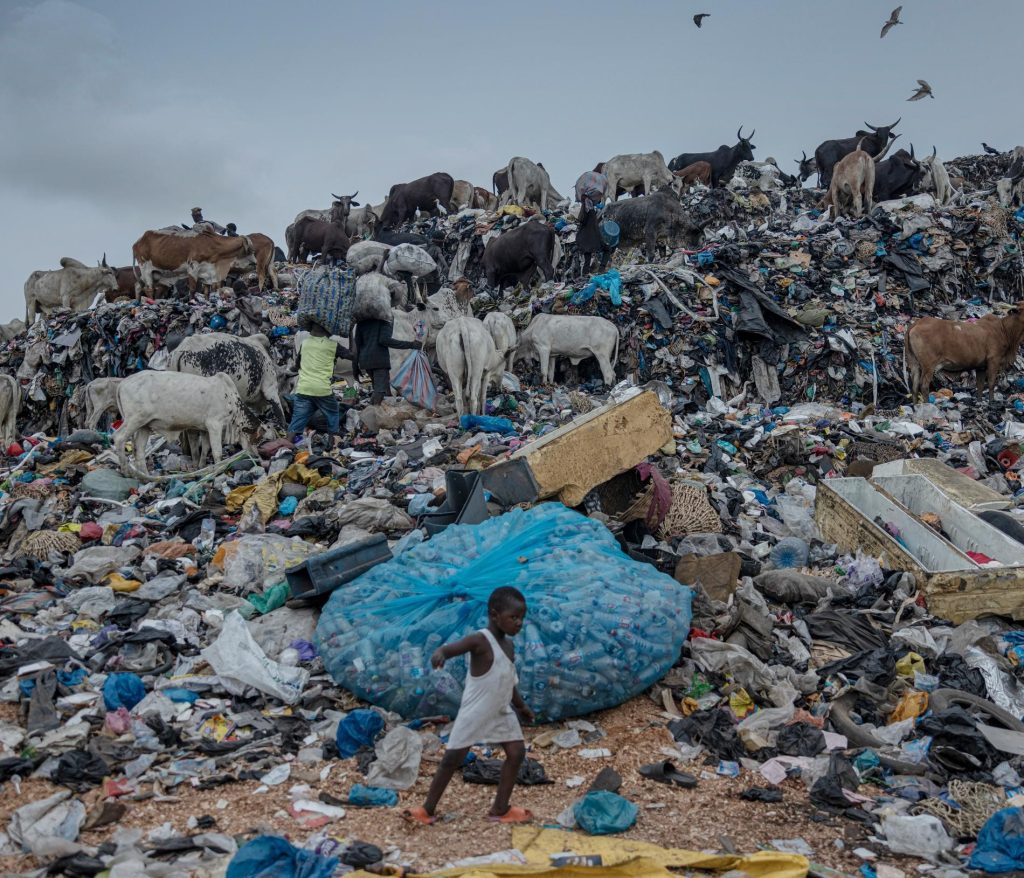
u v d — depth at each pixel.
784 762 5.55
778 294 15.98
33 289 18.77
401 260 14.01
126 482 10.55
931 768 5.52
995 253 18.30
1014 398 15.01
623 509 9.09
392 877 4.16
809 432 12.21
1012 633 7.24
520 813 4.84
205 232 18.06
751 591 7.37
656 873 4.21
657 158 23.72
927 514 9.47
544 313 15.56
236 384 11.85
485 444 11.36
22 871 4.39
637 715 6.11
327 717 5.97
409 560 6.89
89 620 7.21
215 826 4.82
